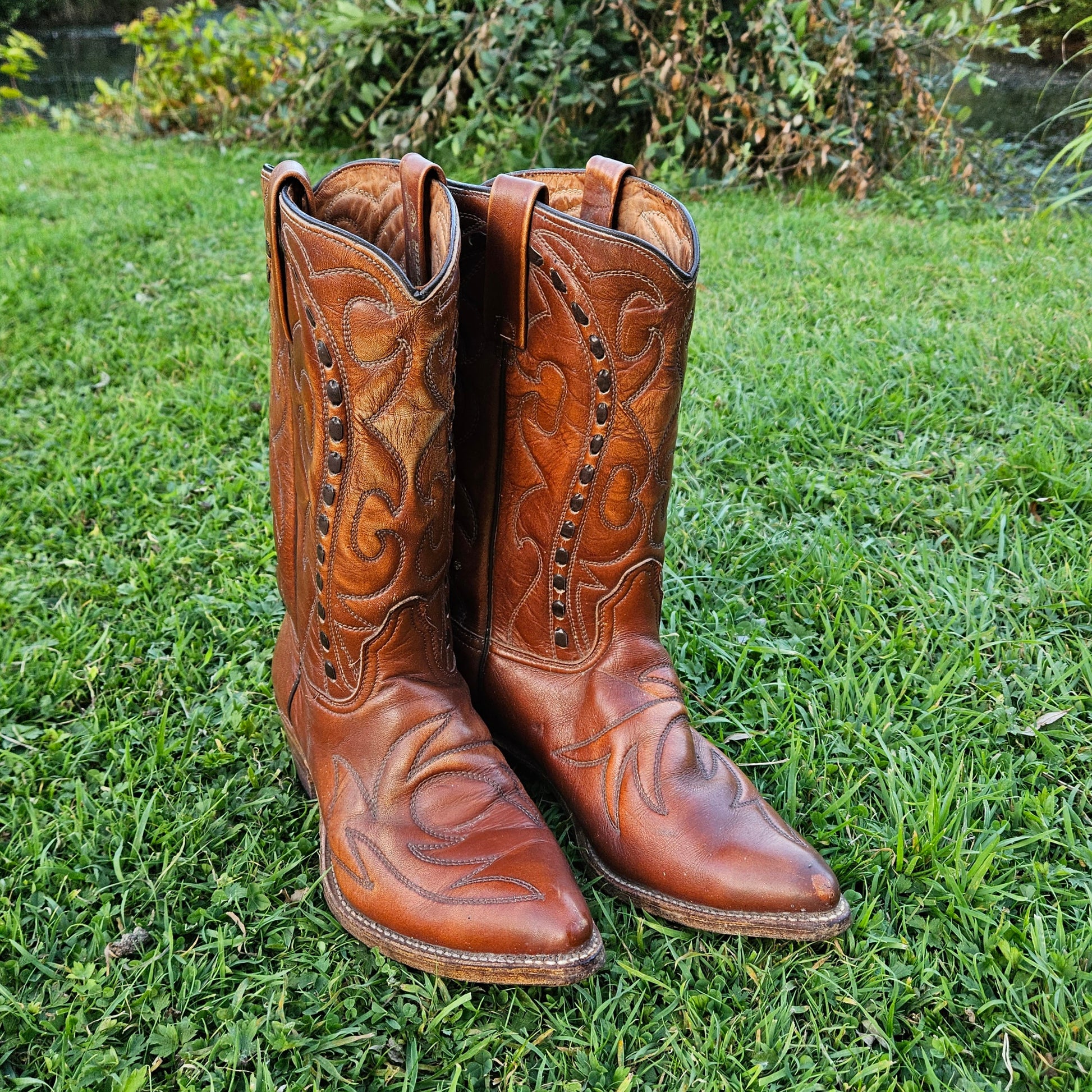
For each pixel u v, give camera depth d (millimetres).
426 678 1200
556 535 1229
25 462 2287
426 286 1007
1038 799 1310
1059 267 3359
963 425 2320
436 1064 1022
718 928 1103
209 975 1102
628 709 1232
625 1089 975
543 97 4289
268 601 1779
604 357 1115
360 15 4391
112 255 3570
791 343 2771
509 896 1043
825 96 4555
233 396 2543
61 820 1305
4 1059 1015
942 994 1069
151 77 5844
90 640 1690
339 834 1153
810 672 1594
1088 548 1831
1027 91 5770
